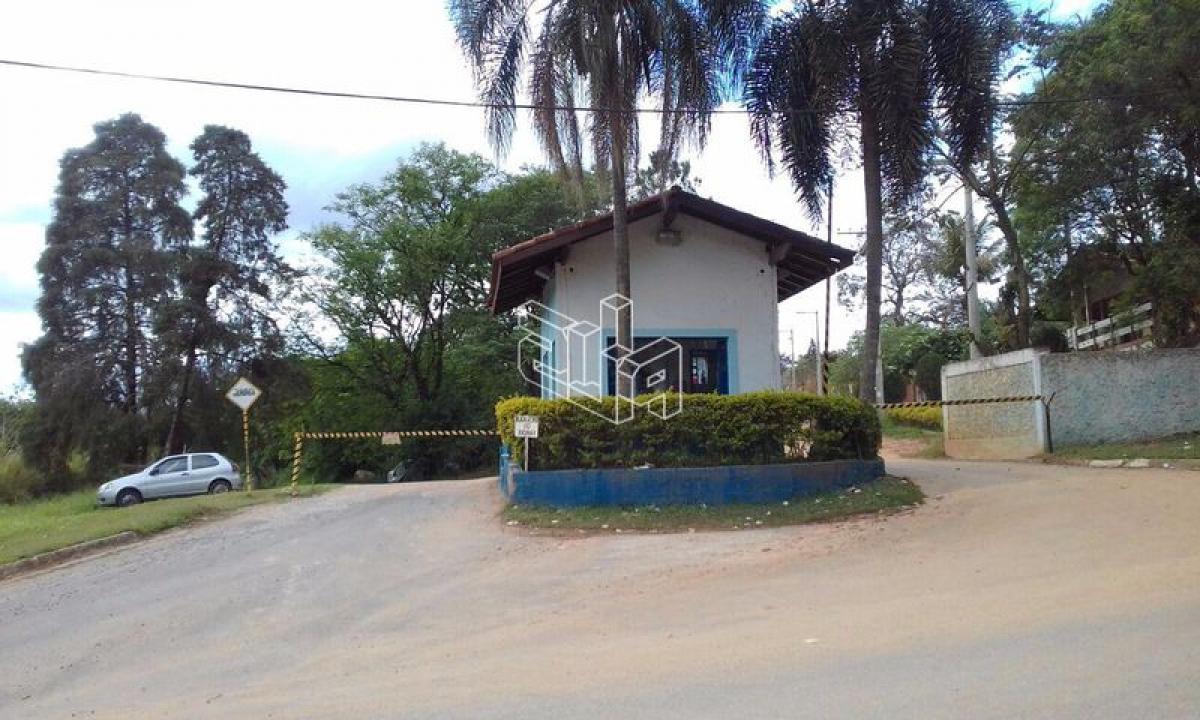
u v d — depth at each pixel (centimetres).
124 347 3766
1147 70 1730
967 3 1522
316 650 775
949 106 1541
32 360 3662
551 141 1430
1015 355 1833
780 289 2064
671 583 911
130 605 970
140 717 621
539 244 1602
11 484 3488
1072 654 566
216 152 3869
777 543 1070
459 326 3709
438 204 3759
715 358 1684
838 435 1359
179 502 1655
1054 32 1998
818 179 1566
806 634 680
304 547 1210
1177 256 1970
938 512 1170
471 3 1455
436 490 1730
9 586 1111
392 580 1006
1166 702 472
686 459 1320
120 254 3678
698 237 1689
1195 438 1567
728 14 1455
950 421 2142
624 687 581
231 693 666
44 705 684
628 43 1426
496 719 535
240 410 3762
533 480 1309
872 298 1571
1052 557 866
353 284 3741
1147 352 1725
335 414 3953
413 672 679
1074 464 1557
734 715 507
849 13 1499
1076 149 2034
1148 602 672
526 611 848
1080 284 2484
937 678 543
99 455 3659
